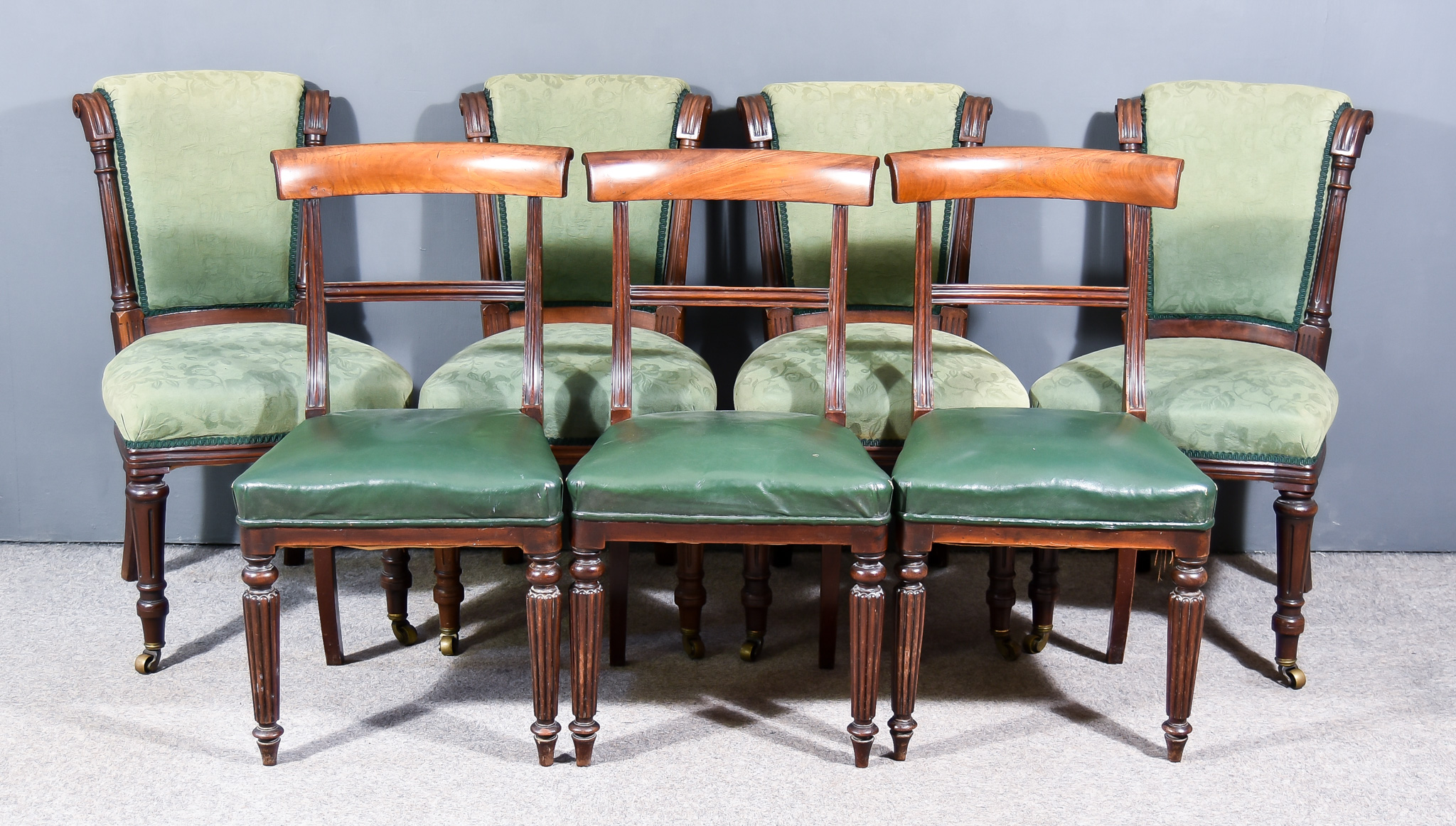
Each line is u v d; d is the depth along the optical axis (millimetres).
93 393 2605
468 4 2496
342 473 1603
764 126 2332
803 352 2094
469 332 2648
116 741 1797
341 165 1843
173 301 2334
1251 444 1939
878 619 1671
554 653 1694
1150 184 1869
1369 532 2693
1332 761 1762
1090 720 1887
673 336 2383
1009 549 2072
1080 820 1606
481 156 1856
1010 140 2557
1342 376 2623
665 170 1856
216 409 1934
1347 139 2219
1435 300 2576
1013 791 1677
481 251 2363
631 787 1683
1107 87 2527
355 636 2189
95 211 2525
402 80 2525
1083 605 2383
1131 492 1612
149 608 1991
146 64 2486
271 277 2395
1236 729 1861
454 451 1654
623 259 1873
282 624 2238
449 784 1688
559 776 1712
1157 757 1773
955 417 1842
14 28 2443
